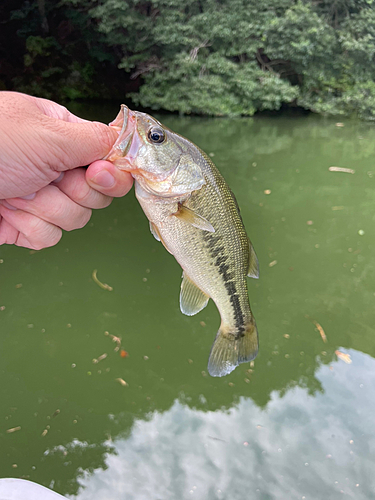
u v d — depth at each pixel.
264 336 0.61
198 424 0.47
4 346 0.57
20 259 0.76
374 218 0.99
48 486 0.40
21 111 0.18
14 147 0.18
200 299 0.29
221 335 0.30
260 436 0.46
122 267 0.75
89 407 0.49
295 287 0.72
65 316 0.63
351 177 1.28
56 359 0.55
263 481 0.42
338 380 0.54
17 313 0.63
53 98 2.41
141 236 0.86
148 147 0.22
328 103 2.43
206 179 0.25
